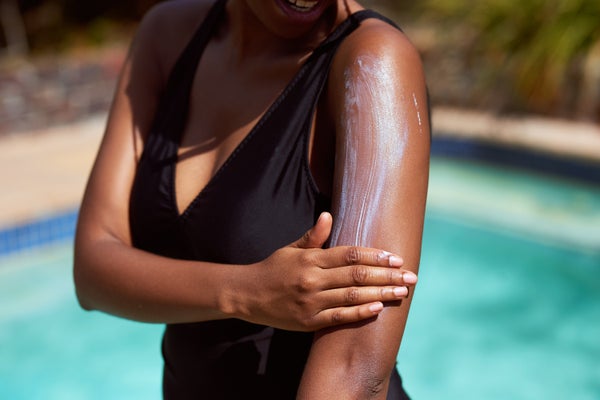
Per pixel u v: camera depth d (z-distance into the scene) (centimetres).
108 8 1470
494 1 818
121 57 896
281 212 119
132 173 142
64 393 446
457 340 506
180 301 114
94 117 869
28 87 809
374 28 118
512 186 735
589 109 804
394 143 109
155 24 153
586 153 699
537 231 638
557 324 523
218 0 146
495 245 636
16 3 1372
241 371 128
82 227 136
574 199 696
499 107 829
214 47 141
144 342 505
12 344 494
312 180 119
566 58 771
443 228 670
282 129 122
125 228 137
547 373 465
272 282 104
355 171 109
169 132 137
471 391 447
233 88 133
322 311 101
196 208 125
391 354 101
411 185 108
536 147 731
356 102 112
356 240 105
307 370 103
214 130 133
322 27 126
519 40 809
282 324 105
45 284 550
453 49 884
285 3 121
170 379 140
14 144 764
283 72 128
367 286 100
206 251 124
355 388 99
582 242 612
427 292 571
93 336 509
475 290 571
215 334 129
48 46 1393
